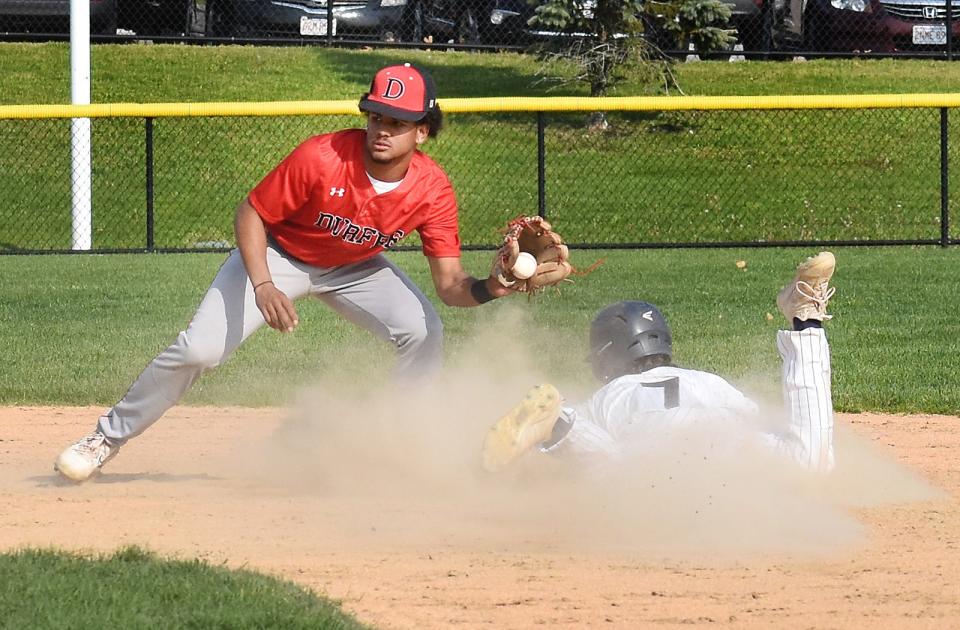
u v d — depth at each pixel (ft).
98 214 178.50
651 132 214.69
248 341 103.14
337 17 247.70
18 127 209.77
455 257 58.08
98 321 109.91
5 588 41.73
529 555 49.26
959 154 204.85
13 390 84.89
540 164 159.94
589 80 216.74
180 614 39.83
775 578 46.62
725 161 203.72
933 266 143.33
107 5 239.30
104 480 62.18
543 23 212.64
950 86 230.68
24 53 237.86
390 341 61.67
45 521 53.47
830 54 247.91
